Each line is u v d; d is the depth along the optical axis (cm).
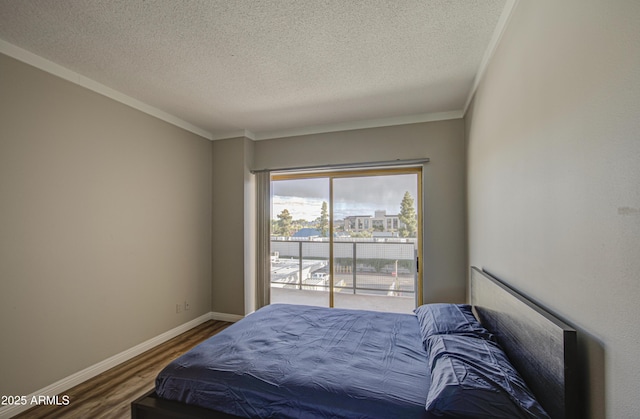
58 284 225
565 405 95
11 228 198
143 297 298
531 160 135
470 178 286
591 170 90
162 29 185
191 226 366
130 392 224
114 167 271
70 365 231
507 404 110
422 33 191
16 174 202
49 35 190
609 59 81
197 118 349
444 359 142
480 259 243
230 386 148
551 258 116
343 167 364
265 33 190
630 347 75
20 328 202
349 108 321
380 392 134
